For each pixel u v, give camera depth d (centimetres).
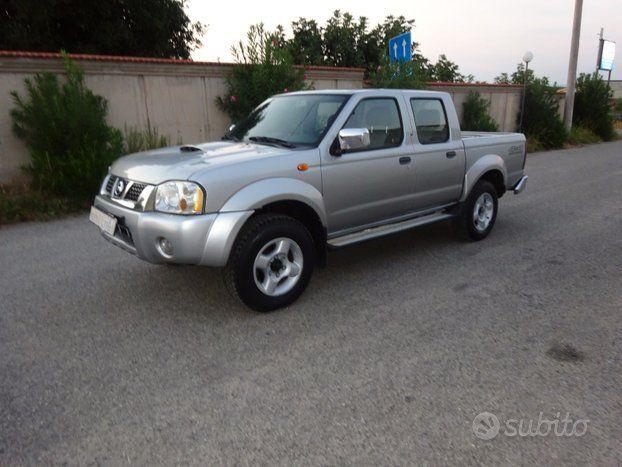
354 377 309
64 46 1622
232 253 372
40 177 776
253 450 244
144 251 368
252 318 394
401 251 571
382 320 390
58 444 250
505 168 627
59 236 642
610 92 2255
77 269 512
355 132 406
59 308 416
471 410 275
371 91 471
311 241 416
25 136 817
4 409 278
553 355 335
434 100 535
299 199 396
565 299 430
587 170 1230
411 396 288
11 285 469
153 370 319
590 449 245
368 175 456
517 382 303
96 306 420
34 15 1489
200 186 351
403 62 1367
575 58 1931
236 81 1099
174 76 1030
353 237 459
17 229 681
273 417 270
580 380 305
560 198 877
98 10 1616
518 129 1930
